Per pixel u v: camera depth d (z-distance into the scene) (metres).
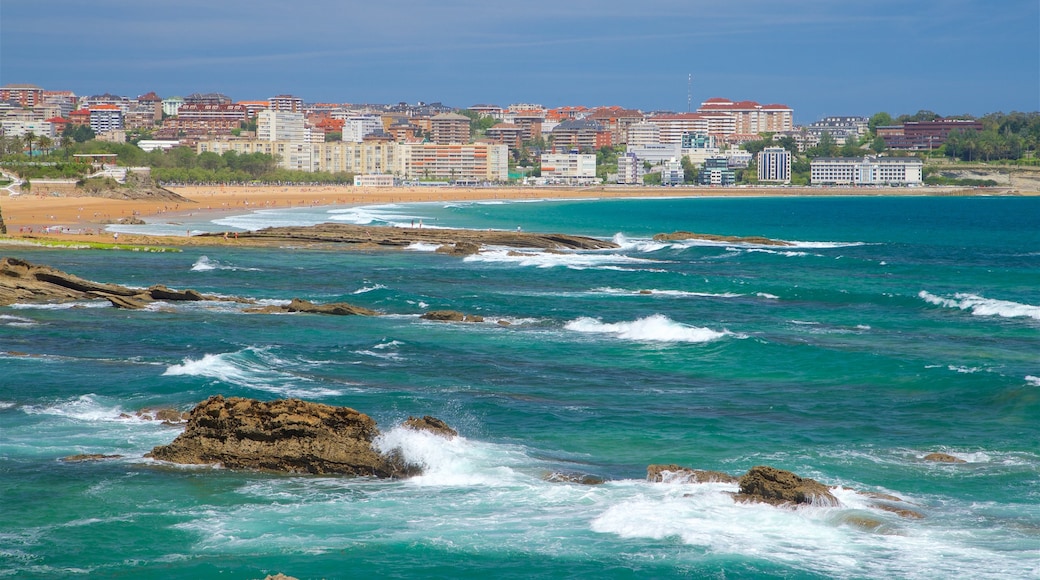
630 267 110.94
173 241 130.75
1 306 73.69
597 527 31.08
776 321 72.88
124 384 48.22
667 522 31.27
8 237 121.00
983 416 45.44
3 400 45.41
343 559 28.91
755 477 33.66
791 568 28.34
